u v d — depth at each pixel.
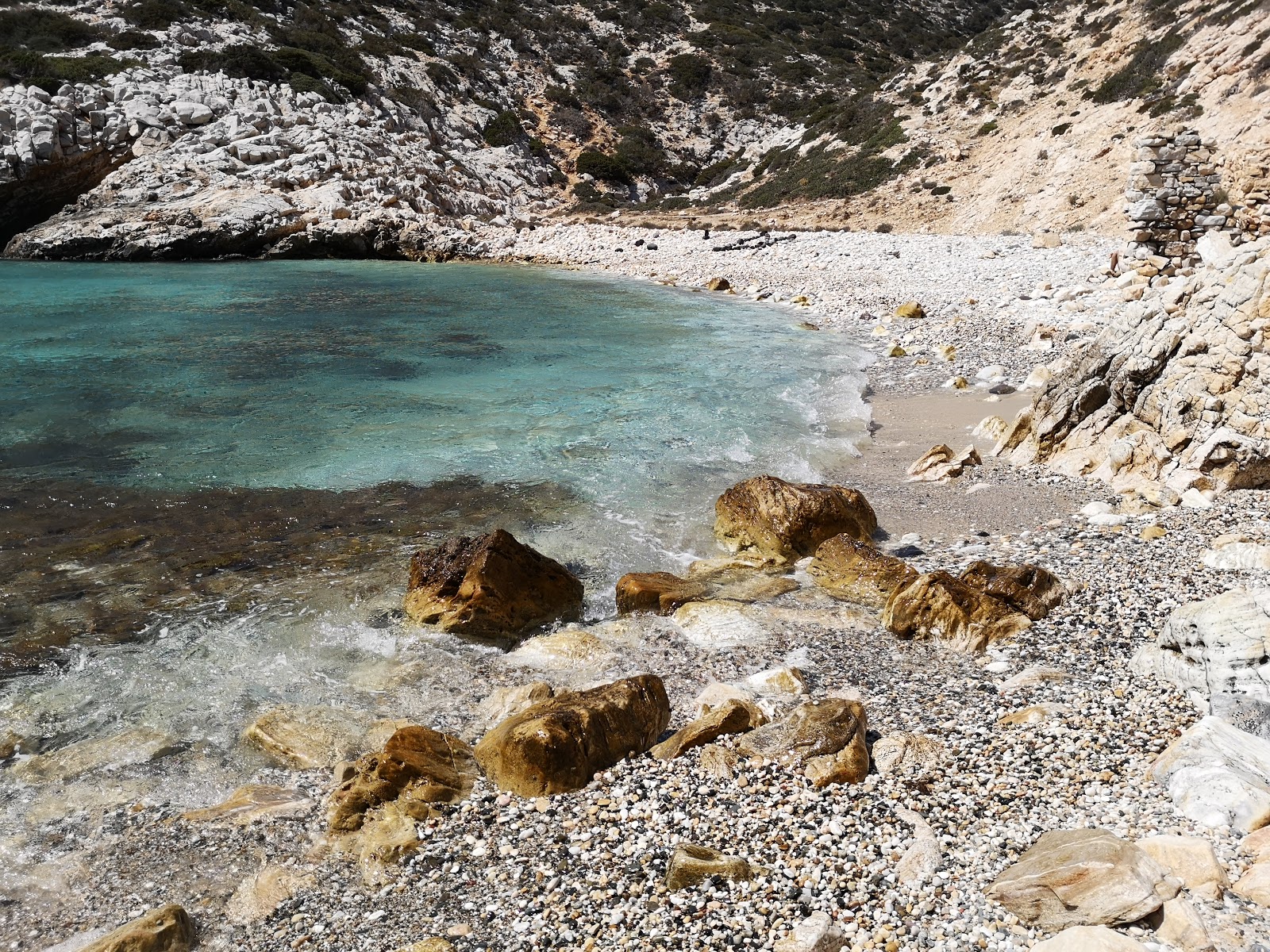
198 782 6.61
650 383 17.91
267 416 15.26
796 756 6.36
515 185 60.31
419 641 8.66
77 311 25.80
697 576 10.16
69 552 10.12
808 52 79.94
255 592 9.39
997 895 4.83
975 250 33.47
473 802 6.24
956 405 16.78
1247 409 11.12
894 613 8.80
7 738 6.98
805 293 29.22
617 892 5.24
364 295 30.31
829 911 4.89
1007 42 53.94
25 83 46.53
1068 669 7.59
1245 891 4.68
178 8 56.69
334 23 64.88
